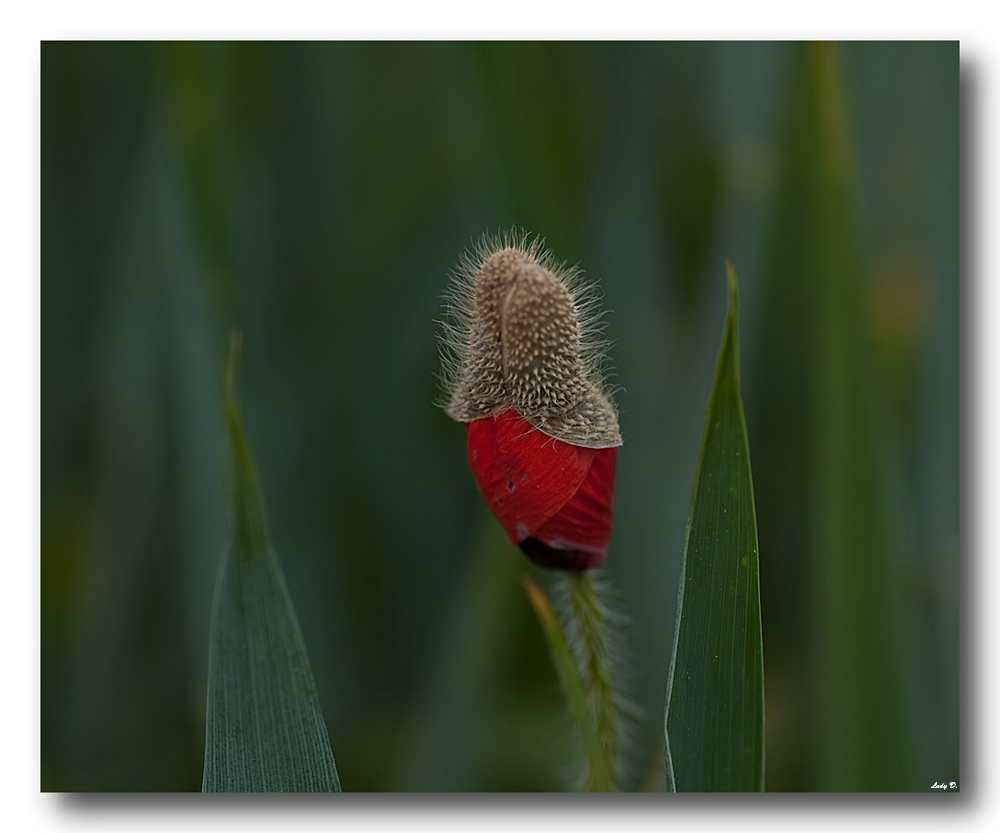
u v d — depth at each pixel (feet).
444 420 2.12
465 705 1.73
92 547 1.98
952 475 1.80
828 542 1.66
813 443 1.73
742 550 1.50
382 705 1.95
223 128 1.84
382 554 2.03
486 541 1.73
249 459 1.51
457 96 2.02
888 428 1.68
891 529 1.66
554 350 1.51
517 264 1.51
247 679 1.51
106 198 2.05
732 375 1.49
